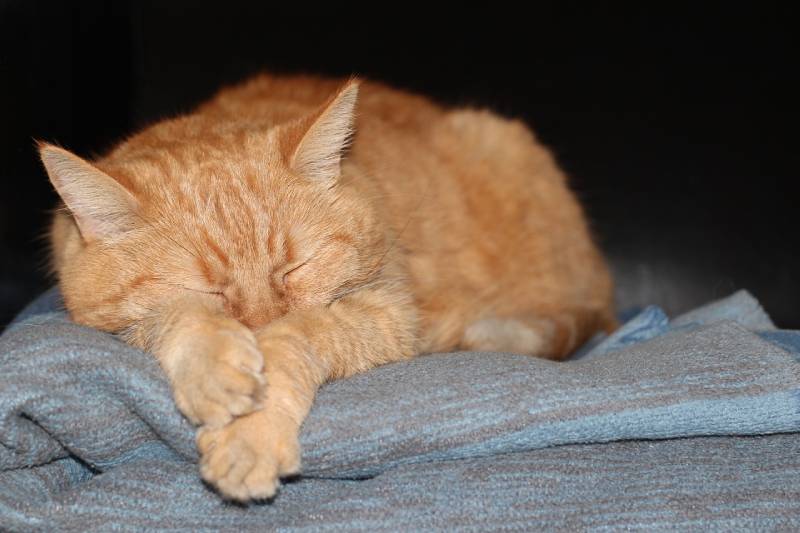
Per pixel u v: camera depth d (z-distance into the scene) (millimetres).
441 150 768
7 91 756
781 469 528
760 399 532
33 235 782
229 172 604
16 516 492
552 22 929
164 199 591
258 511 508
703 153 907
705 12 914
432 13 933
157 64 910
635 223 914
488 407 523
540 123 924
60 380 507
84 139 836
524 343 732
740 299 717
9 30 754
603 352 669
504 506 506
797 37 901
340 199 620
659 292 908
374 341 597
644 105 917
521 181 794
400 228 682
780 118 900
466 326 726
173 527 498
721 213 901
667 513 504
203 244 579
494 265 767
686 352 563
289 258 591
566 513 504
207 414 491
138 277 580
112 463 527
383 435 514
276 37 924
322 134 612
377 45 931
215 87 912
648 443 545
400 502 504
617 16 925
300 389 515
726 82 908
